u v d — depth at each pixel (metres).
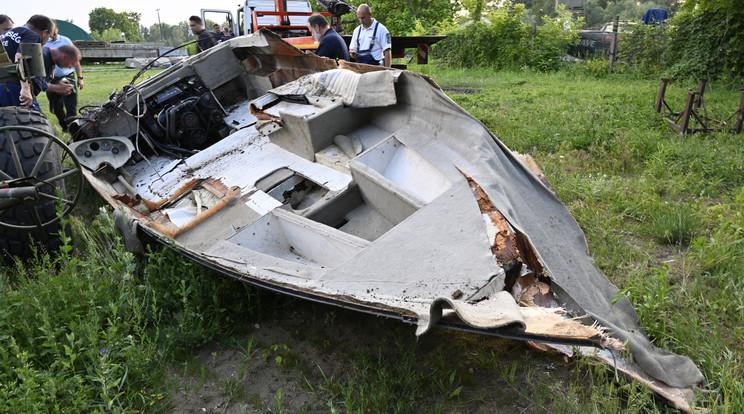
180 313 2.96
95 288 3.00
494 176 2.80
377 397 2.38
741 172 5.05
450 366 2.62
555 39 15.24
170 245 2.99
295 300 3.22
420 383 2.51
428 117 3.48
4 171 3.46
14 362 2.53
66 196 4.04
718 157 5.37
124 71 19.02
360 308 2.06
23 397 2.22
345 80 4.01
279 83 5.47
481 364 2.60
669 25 12.81
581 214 4.26
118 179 4.62
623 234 4.05
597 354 2.42
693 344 2.65
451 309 1.76
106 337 2.60
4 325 2.71
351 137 3.85
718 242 3.51
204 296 3.04
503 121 7.27
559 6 16.05
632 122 6.93
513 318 1.70
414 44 9.12
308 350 2.84
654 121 7.06
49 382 2.30
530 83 12.14
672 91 9.66
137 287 3.04
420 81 3.46
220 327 2.96
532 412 2.35
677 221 3.94
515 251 2.36
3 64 3.89
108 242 3.74
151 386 2.59
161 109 5.08
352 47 7.22
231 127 5.14
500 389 2.48
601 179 4.90
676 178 4.95
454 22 17.64
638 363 2.41
